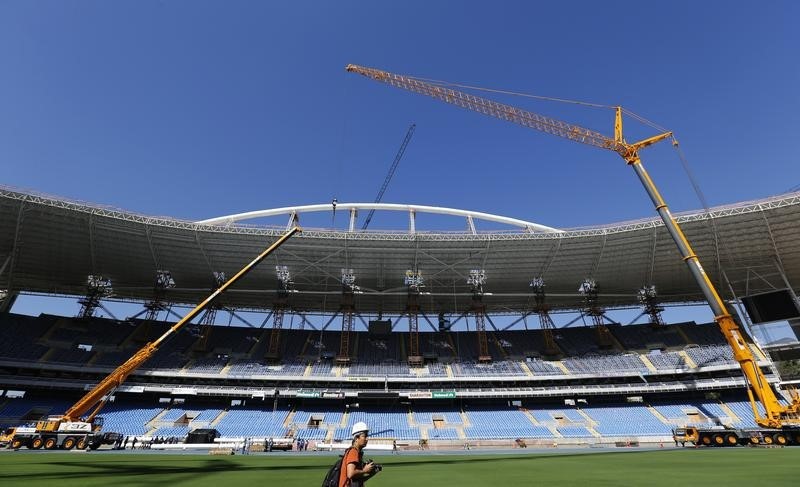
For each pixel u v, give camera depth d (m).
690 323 74.19
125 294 73.44
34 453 31.58
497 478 16.20
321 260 65.25
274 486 13.62
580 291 71.62
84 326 67.44
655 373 63.53
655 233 58.06
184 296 73.75
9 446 37.88
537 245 61.78
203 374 62.81
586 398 66.88
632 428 57.53
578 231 59.53
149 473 17.70
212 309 73.00
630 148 58.31
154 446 46.22
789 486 13.10
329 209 70.25
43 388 57.16
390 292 71.88
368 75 75.12
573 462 24.38
